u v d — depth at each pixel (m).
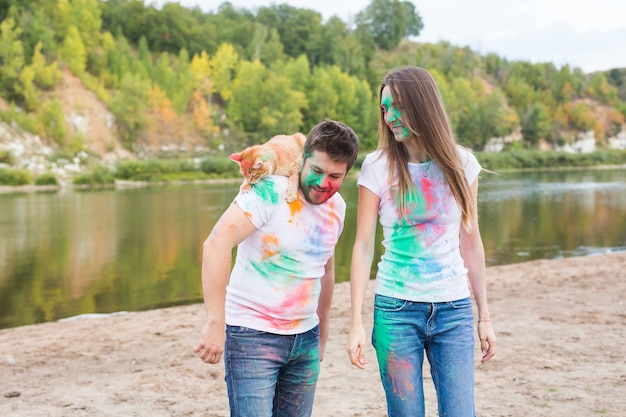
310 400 2.84
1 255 18.23
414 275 2.79
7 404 4.66
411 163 2.85
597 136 126.06
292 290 2.67
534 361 5.34
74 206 37.28
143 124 81.75
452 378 2.79
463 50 144.38
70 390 4.99
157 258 17.42
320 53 129.62
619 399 4.39
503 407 4.30
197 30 117.12
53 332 7.39
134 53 110.12
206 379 5.18
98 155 75.12
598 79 140.25
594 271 10.69
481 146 109.06
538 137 118.19
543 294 8.55
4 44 80.44
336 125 2.64
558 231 21.92
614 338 6.06
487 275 10.67
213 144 86.44
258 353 2.64
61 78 82.31
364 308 8.11
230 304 2.72
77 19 96.00
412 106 2.75
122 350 6.33
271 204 2.61
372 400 4.56
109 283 13.58
